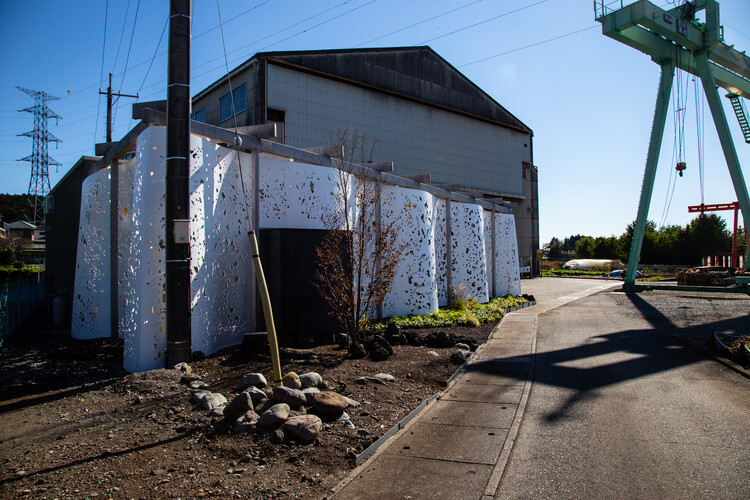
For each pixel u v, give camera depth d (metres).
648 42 22.52
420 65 30.36
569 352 9.87
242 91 22.89
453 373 7.64
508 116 38.56
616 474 4.06
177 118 7.03
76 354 8.23
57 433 4.68
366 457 4.36
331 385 6.24
